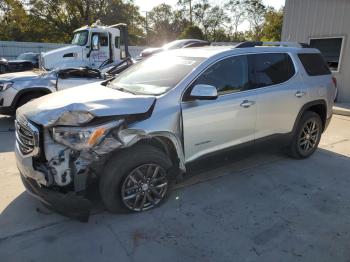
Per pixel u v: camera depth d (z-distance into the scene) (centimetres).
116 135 289
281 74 437
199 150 356
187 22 5044
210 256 266
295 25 1162
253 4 4866
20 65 1627
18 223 307
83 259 260
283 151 512
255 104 395
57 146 281
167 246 278
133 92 354
